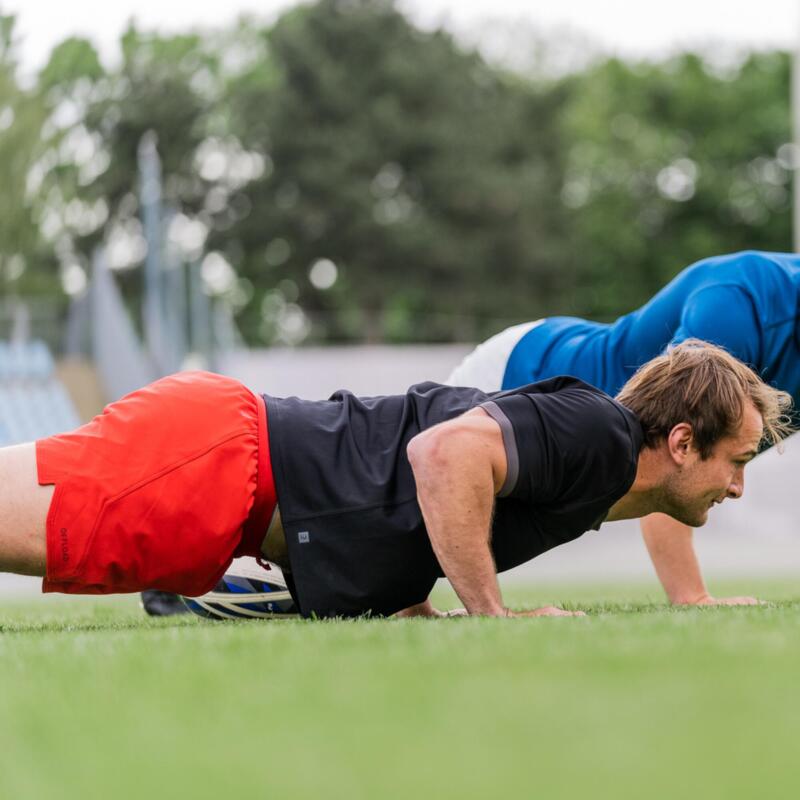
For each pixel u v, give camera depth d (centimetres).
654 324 1248
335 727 456
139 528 1002
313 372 6294
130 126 12669
